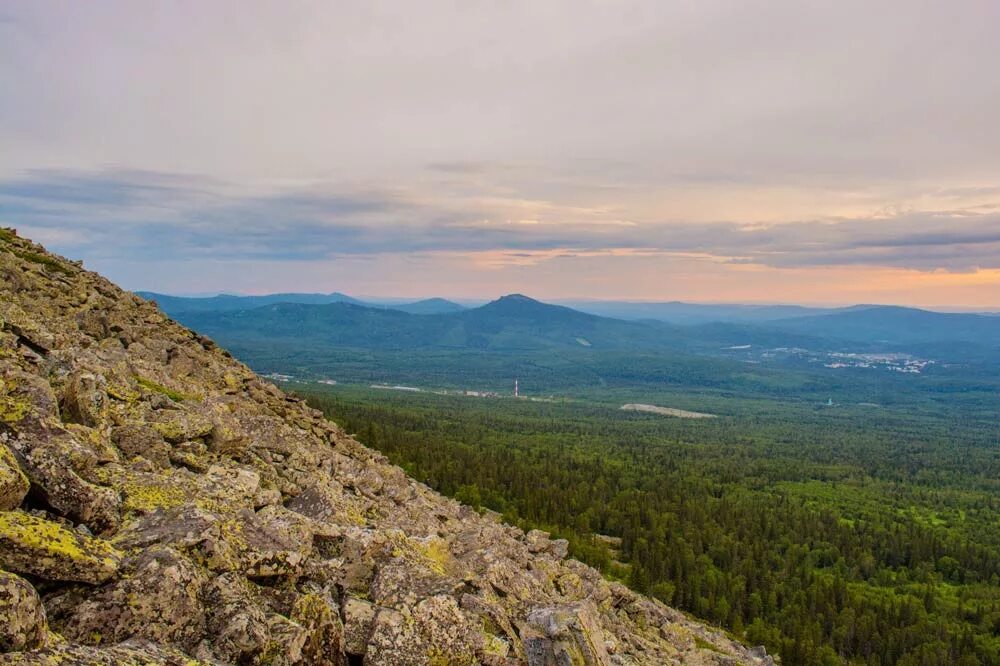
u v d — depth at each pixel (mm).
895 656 115250
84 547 12938
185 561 14000
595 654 22422
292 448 34469
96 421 22641
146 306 67188
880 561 175625
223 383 51406
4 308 31375
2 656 9320
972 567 175500
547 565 41219
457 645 17578
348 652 16531
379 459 61094
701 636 62406
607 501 191625
